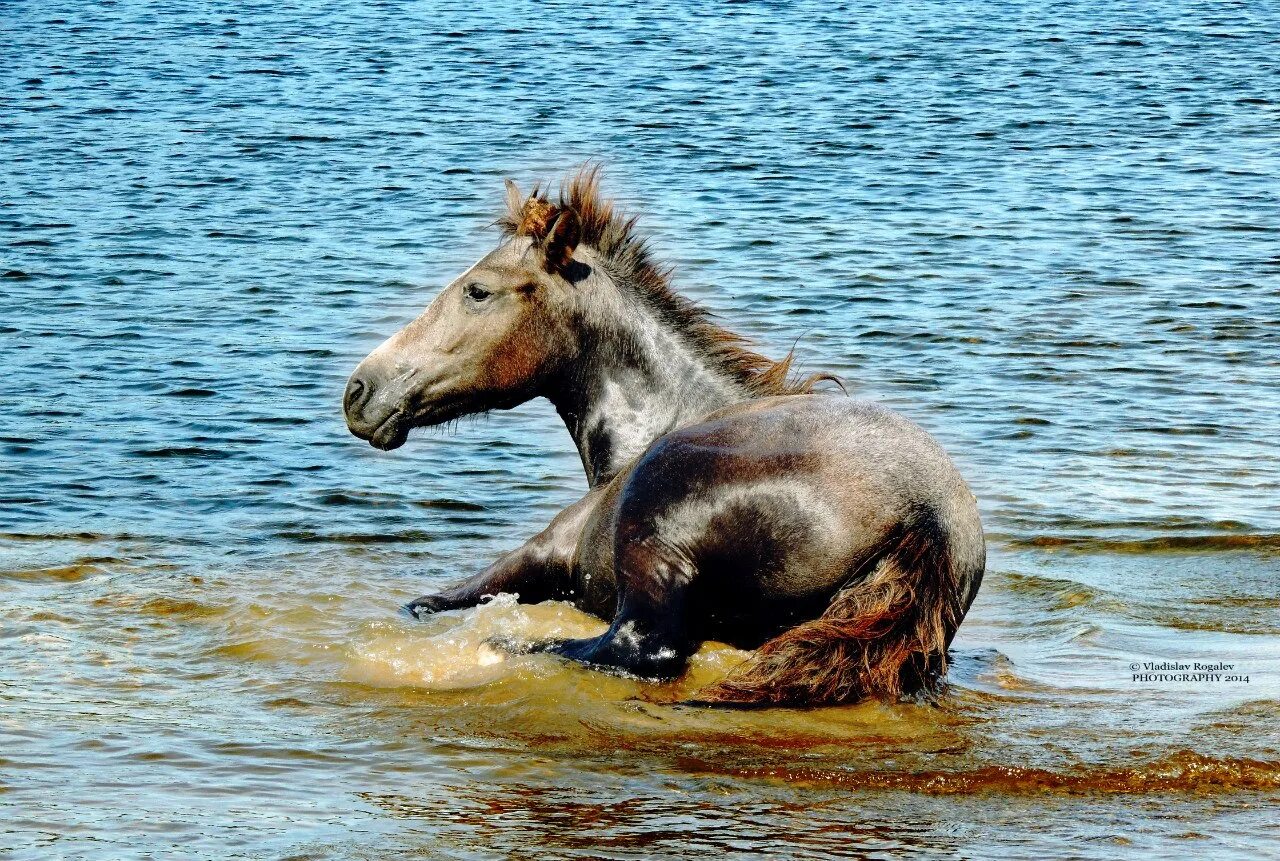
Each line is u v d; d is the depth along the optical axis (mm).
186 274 26422
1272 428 18984
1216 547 14773
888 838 7617
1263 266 28109
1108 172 37219
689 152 39094
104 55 54594
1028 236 30547
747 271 27359
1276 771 8594
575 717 9164
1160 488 16672
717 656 9992
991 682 10398
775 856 7359
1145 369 21656
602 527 10453
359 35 61531
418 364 11344
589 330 11391
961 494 10039
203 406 19359
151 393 19859
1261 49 58406
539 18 67625
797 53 57938
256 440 18062
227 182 34719
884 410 10117
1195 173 37062
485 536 14836
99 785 8172
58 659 10508
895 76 52562
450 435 18703
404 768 8492
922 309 24906
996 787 8383
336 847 7406
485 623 10727
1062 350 22625
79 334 22594
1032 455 17922
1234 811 8078
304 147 39062
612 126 42562
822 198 34000
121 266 26859
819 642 9406
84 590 12352
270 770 8445
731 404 10820
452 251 28375
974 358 22156
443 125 42438
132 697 9727
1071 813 8016
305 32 62094
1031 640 11867
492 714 9328
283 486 16375
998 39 61719
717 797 8125
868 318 24328
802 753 8758
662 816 7836
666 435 10273
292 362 21453
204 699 9711
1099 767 8594
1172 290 26328
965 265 28062
